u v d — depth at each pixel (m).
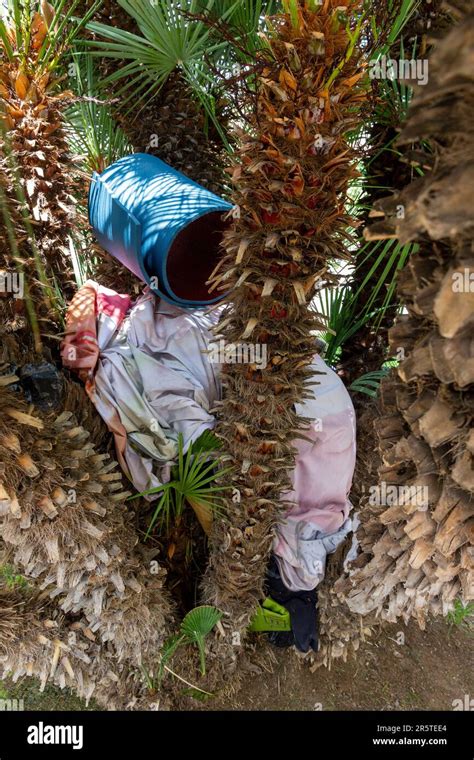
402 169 1.75
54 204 1.50
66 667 1.67
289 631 1.94
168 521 1.72
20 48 1.36
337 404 1.69
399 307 1.93
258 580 1.79
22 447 1.33
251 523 1.60
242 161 1.19
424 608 1.42
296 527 1.74
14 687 2.16
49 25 1.39
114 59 1.87
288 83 1.03
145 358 1.63
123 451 1.63
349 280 2.12
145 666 1.77
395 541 1.30
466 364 0.82
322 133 1.08
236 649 1.98
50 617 1.68
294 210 1.15
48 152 1.42
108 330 1.67
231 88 1.17
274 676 2.14
